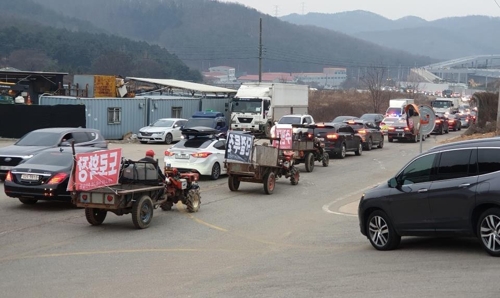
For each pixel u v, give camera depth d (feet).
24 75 156.46
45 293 28.63
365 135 120.47
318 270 32.37
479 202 32.35
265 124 145.07
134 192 45.03
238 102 146.30
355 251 37.91
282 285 29.19
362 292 27.14
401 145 136.15
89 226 46.32
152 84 186.19
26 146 68.69
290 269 32.94
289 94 157.48
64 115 122.72
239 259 36.01
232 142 65.36
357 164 96.63
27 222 47.21
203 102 161.68
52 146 68.54
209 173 72.49
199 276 31.68
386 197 37.09
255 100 144.77
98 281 30.81
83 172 44.45
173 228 46.21
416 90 425.69
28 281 30.86
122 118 136.15
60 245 39.73
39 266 34.12
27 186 51.52
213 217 51.31
